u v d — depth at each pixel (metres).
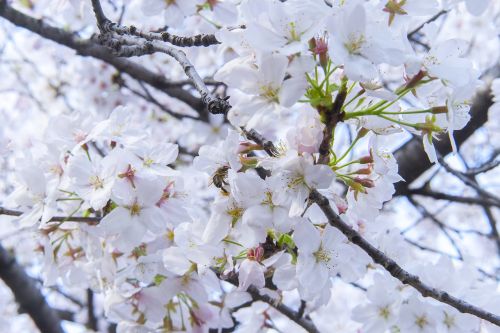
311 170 0.72
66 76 1.74
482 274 1.18
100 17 0.88
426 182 1.31
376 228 0.87
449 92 0.74
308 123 0.72
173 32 1.15
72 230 0.89
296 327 1.08
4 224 1.64
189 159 1.48
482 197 1.32
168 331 0.87
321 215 0.77
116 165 0.81
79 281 0.90
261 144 0.75
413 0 0.74
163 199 0.83
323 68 0.71
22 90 1.76
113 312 0.85
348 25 0.70
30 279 1.24
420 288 0.77
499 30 1.42
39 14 1.28
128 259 0.87
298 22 0.70
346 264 0.77
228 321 0.89
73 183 0.81
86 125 0.86
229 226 0.76
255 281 0.76
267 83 0.71
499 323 0.76
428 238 1.89
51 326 1.24
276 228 0.74
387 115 0.75
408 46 0.72
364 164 0.78
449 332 0.84
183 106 1.64
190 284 0.85
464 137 1.26
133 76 1.31
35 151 0.85
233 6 0.91
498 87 1.21
